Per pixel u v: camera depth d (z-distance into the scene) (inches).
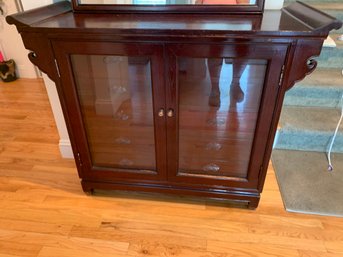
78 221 56.7
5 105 105.1
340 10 84.2
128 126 54.4
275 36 38.3
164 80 45.3
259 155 51.6
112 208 59.8
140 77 47.6
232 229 54.4
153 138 54.7
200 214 58.0
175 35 40.0
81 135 54.7
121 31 40.5
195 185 57.7
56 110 67.8
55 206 60.3
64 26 42.2
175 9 48.9
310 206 58.9
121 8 50.1
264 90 44.4
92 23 44.1
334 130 71.2
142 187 60.0
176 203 60.9
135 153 57.5
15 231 54.5
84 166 59.0
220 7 47.5
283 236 52.7
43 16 46.8
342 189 63.3
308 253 49.5
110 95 51.2
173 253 50.0
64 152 74.5
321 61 84.0
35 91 116.9
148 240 52.6
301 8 47.7
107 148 58.0
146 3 49.3
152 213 58.4
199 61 43.7
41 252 50.4
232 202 60.4
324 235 52.8
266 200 60.8
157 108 48.7
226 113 49.9
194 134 53.0
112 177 59.7
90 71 48.4
